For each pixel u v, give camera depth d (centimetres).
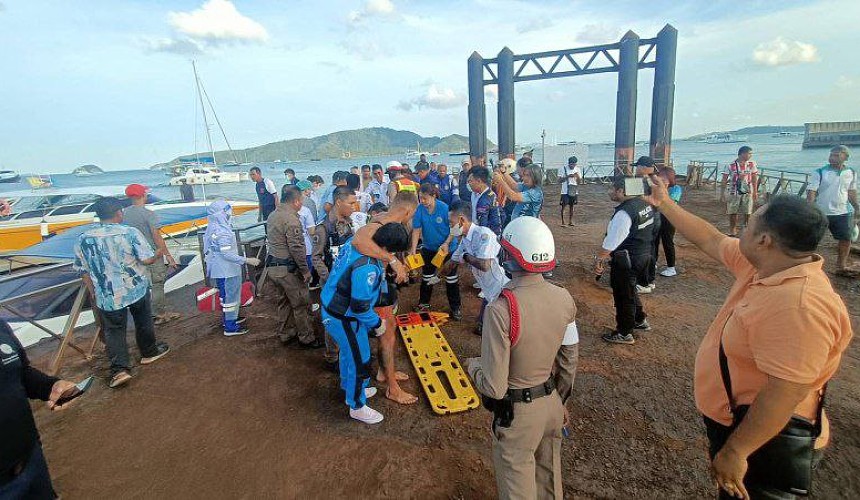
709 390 190
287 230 455
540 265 195
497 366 194
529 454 209
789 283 155
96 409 385
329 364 440
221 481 294
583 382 398
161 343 488
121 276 416
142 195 580
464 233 437
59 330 605
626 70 1892
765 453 168
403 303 632
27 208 1466
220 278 513
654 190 240
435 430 339
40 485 197
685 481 280
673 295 618
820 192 640
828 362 159
